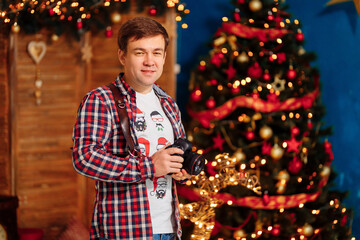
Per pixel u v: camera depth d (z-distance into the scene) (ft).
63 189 13.88
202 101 11.34
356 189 14.26
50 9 12.37
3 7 12.10
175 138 6.57
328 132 12.09
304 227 11.51
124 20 13.32
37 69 13.48
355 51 14.08
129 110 6.14
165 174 5.95
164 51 6.25
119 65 13.61
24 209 13.67
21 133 13.61
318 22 13.85
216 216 11.20
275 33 11.35
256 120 11.21
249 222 11.32
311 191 11.50
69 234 13.26
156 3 12.91
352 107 14.14
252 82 11.12
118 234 6.00
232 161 8.31
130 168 5.85
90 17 12.86
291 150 11.28
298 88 11.48
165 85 13.32
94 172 5.76
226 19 11.38
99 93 6.08
